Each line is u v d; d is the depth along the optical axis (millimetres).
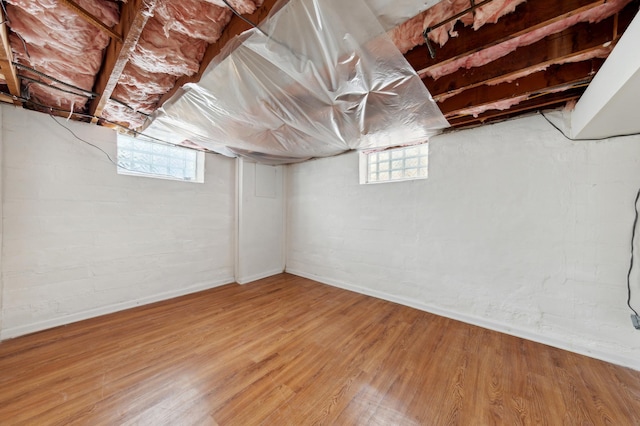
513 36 1155
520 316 2152
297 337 2117
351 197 3359
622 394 1473
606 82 1273
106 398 1412
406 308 2756
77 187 2391
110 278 2592
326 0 983
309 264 3914
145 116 2375
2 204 2020
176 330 2219
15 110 2070
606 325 1817
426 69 1461
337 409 1366
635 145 1723
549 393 1484
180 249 3141
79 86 1923
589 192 1877
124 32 1228
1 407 1332
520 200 2156
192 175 3383
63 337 2068
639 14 975
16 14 1218
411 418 1311
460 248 2469
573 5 1002
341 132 2518
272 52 1317
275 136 2662
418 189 2746
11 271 2062
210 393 1468
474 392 1494
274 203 4113
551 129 2018
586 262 1890
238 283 3633
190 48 1502
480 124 2340
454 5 1125
